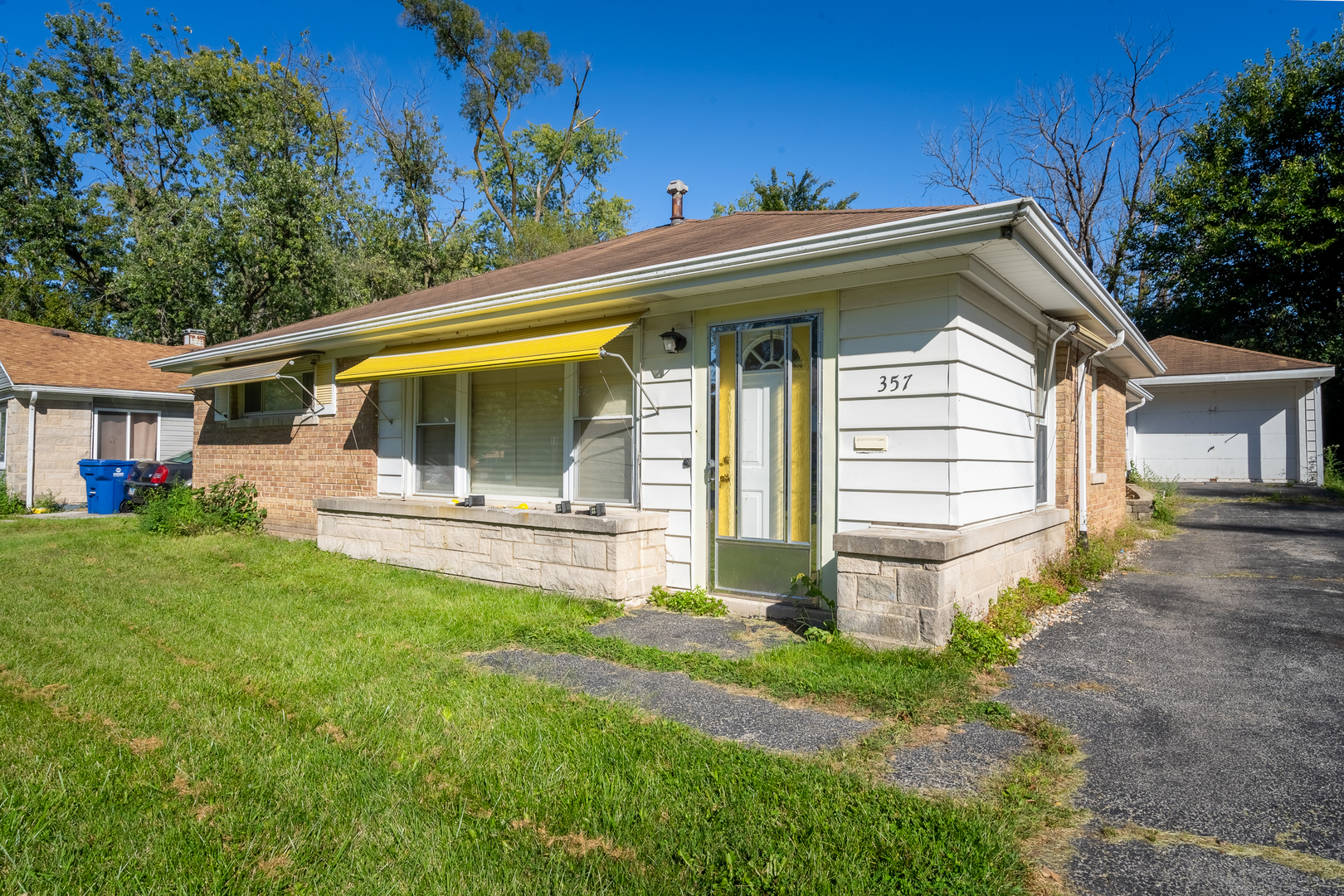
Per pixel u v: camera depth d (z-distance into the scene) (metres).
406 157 35.44
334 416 11.09
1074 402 9.27
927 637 5.20
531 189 43.47
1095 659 5.34
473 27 36.56
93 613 6.68
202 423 13.96
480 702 4.36
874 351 6.26
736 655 5.49
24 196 31.95
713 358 7.20
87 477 17.45
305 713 4.20
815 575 6.52
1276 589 7.69
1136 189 31.97
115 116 34.22
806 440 6.68
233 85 34.69
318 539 10.23
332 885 2.62
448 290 12.55
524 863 2.76
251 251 28.22
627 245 11.51
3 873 2.68
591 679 4.89
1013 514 7.30
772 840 2.88
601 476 8.13
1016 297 6.95
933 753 3.73
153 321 29.39
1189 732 4.01
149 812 3.11
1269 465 20.22
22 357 19.38
